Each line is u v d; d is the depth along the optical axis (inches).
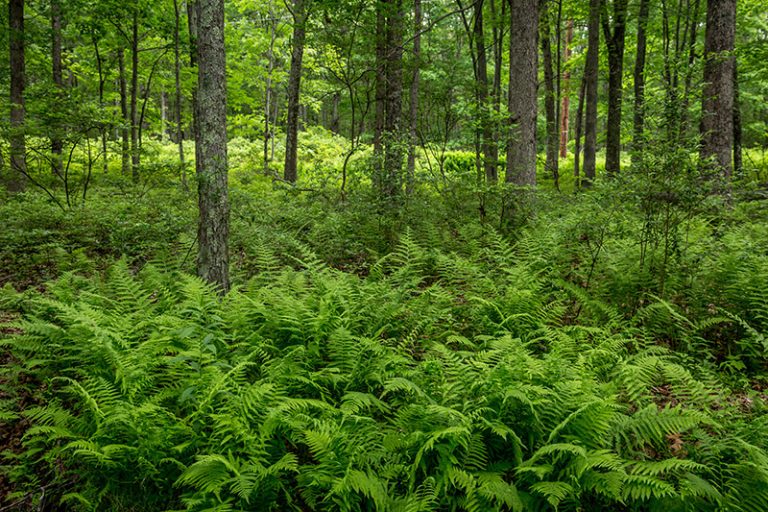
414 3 544.1
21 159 558.9
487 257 320.8
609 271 272.8
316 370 186.5
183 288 238.4
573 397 146.4
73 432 151.4
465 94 577.0
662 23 776.9
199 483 128.3
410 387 151.8
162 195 543.2
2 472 147.3
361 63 564.4
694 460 142.4
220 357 184.1
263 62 1051.9
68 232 385.4
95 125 462.0
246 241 370.9
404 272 273.6
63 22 760.3
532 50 401.1
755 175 623.5
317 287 247.9
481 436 141.6
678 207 264.7
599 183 299.4
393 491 131.5
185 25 767.7
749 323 229.8
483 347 207.2
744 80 652.7
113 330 183.0
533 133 408.5
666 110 257.4
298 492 136.9
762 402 165.8
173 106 1502.2
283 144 1066.7
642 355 196.4
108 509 135.3
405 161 502.3
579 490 127.3
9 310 245.8
